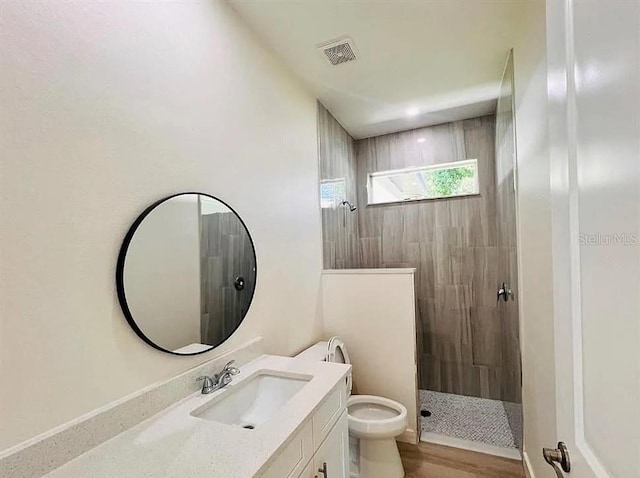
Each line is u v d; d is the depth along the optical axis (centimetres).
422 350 316
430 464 203
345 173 315
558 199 76
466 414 266
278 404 141
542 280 145
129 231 106
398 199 335
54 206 86
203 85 141
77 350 90
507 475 192
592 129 57
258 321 171
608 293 52
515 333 216
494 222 293
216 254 143
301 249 222
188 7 135
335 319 250
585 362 62
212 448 89
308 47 192
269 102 191
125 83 107
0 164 75
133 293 106
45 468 79
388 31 180
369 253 337
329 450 124
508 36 185
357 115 289
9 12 78
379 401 213
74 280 90
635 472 44
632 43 43
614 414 50
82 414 89
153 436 95
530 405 177
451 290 307
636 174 43
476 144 299
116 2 105
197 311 132
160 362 115
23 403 77
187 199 129
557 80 75
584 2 60
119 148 104
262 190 181
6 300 75
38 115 83
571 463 68
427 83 237
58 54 88
